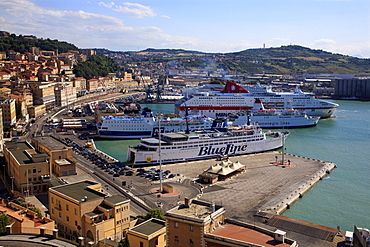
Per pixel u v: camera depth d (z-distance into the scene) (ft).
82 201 326.85
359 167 647.15
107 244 291.17
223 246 233.14
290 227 377.09
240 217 406.21
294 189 509.76
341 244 335.67
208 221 247.50
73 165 551.59
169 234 258.16
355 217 431.84
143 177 561.84
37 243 237.66
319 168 622.54
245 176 572.92
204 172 562.25
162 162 647.56
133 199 458.50
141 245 279.90
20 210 349.82
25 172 464.24
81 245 241.76
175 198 467.93
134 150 635.66
